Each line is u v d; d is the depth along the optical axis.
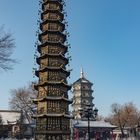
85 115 42.72
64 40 69.19
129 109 127.31
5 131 114.88
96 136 107.00
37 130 61.34
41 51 67.81
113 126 111.69
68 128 62.50
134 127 122.38
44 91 62.72
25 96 100.94
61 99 61.59
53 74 64.00
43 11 70.75
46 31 67.38
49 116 60.12
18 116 122.94
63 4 71.50
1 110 128.12
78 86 131.12
